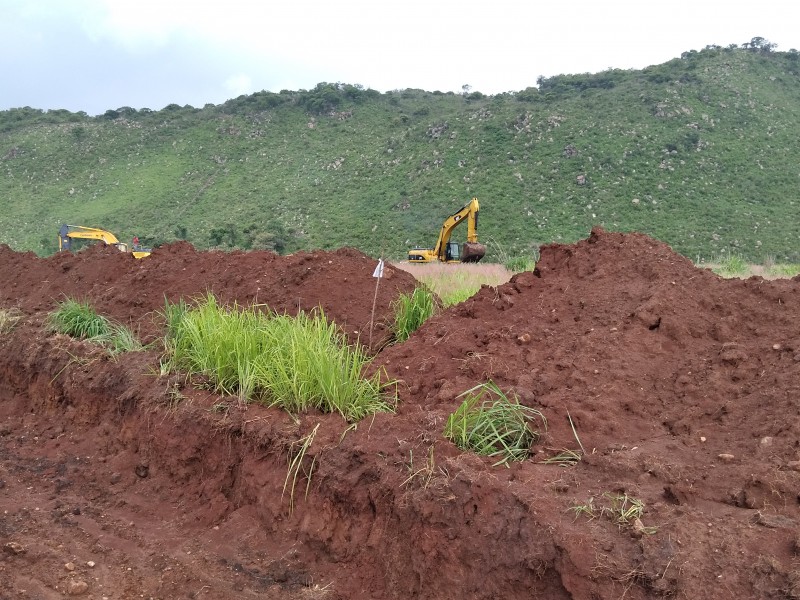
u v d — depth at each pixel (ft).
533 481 11.27
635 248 19.63
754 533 9.38
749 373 13.93
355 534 12.26
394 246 122.11
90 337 22.38
